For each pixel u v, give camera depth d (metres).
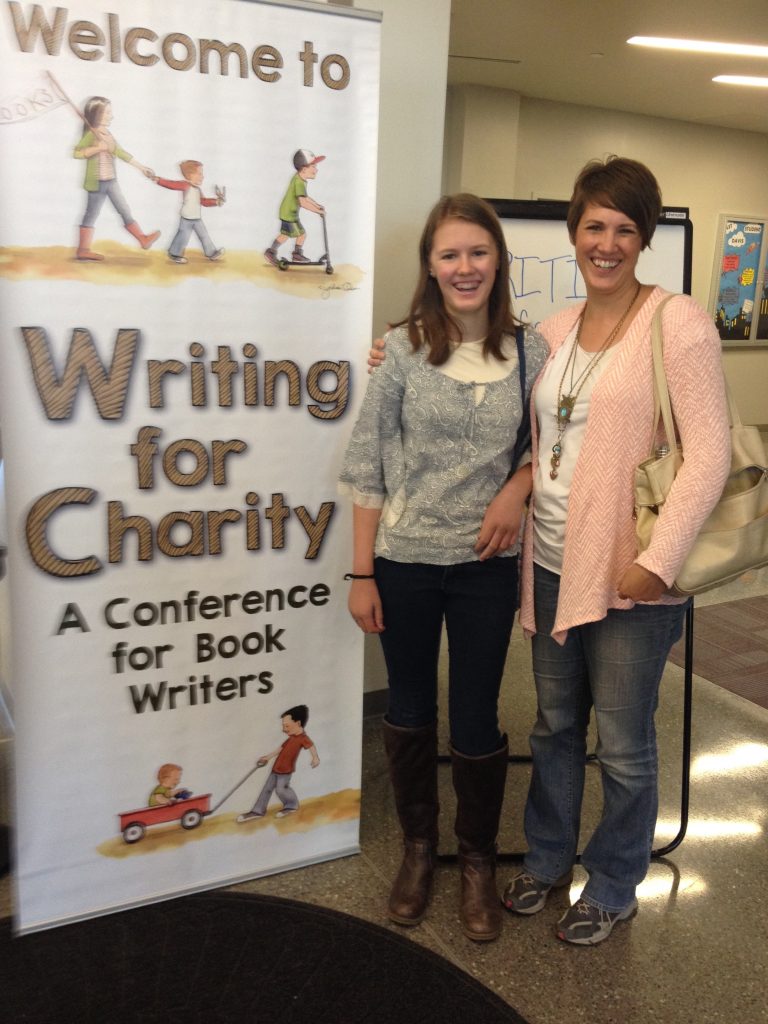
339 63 1.62
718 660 3.29
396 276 2.38
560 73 5.74
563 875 1.91
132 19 1.46
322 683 1.90
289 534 1.78
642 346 1.49
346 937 1.77
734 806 2.32
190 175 1.55
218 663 1.78
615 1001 1.64
